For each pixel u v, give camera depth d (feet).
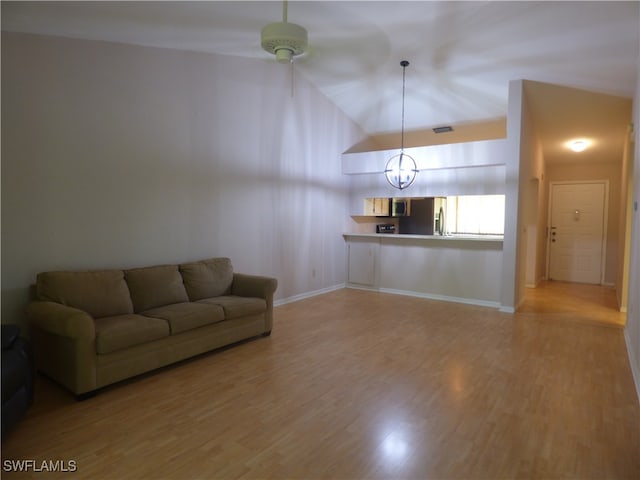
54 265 11.00
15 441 7.41
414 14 11.84
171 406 8.79
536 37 12.83
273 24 9.44
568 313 16.94
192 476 6.47
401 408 8.70
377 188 21.61
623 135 19.34
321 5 11.02
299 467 6.70
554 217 26.00
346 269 22.57
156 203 13.33
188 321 10.96
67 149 11.14
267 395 9.30
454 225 26.86
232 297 13.55
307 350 12.28
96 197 11.80
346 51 15.20
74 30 10.61
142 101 12.81
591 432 7.78
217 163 15.23
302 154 19.10
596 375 10.49
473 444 7.36
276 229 17.87
